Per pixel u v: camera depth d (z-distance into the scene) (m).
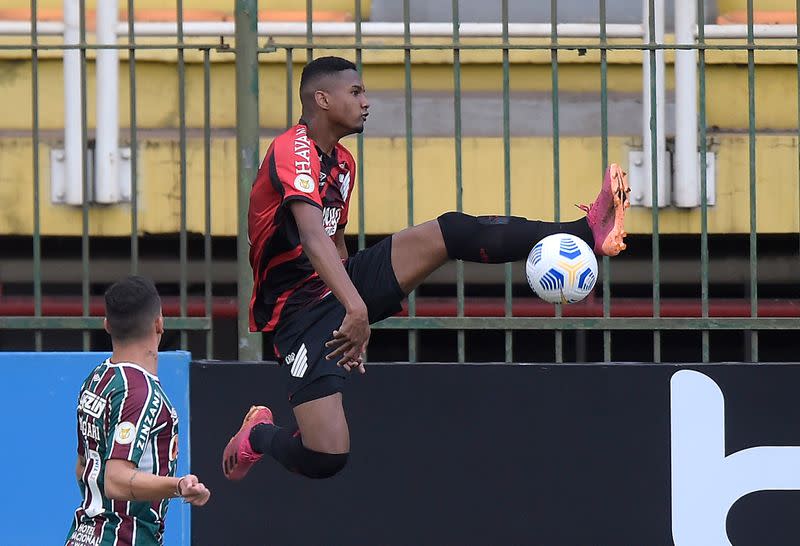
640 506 19.14
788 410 19.08
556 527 19.16
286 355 16.27
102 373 13.82
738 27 22.39
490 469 19.16
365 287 15.76
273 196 15.45
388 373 19.14
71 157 21.47
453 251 15.60
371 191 21.89
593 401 19.12
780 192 21.77
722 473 19.11
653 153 19.11
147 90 23.03
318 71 15.78
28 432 19.08
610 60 22.92
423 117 22.77
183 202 19.44
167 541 19.22
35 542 19.08
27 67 22.91
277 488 19.23
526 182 21.81
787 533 19.08
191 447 19.19
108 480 13.23
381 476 19.20
